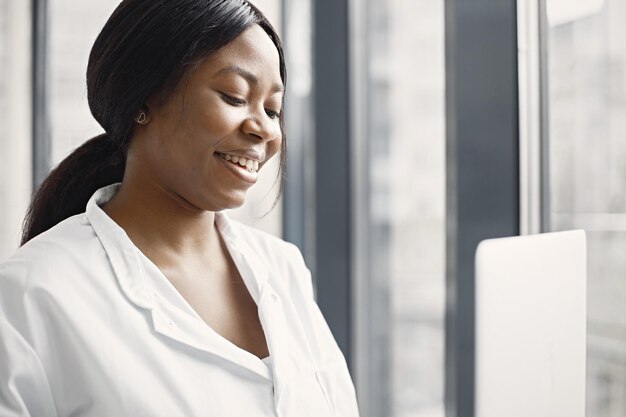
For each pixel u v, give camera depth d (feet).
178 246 2.71
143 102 2.54
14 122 8.18
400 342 6.36
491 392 2.37
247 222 6.84
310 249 7.08
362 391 6.72
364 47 6.70
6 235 8.05
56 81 8.43
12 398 2.19
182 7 2.51
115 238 2.61
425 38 5.92
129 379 2.34
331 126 6.76
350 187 6.73
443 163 5.77
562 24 4.73
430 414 6.04
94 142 2.94
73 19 8.34
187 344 2.45
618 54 4.39
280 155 3.06
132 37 2.54
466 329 5.06
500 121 4.83
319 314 3.17
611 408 4.49
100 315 2.41
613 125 4.43
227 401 2.43
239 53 2.53
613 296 4.47
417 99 6.06
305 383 2.71
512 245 2.48
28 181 8.23
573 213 4.71
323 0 6.74
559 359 2.72
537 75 4.82
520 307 2.49
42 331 2.33
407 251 6.24
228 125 2.48
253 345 2.71
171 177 2.58
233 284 2.85
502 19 4.79
